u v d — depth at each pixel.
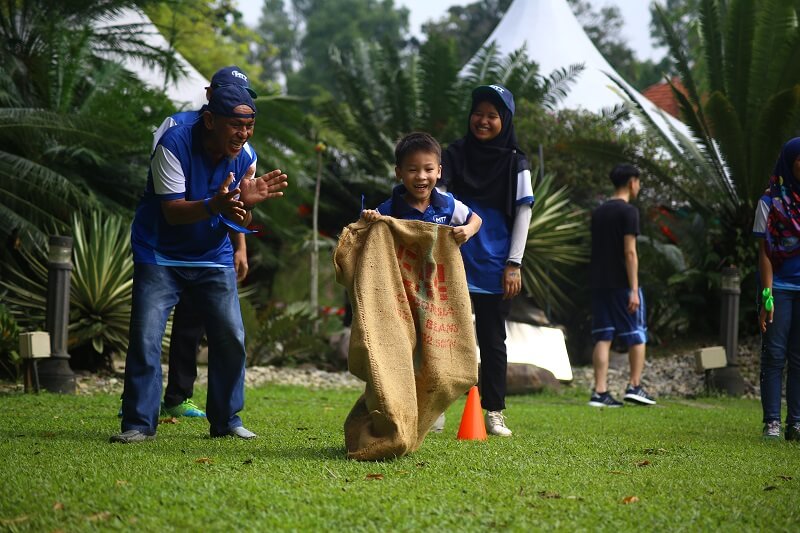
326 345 12.76
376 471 4.10
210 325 5.27
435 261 4.61
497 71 18.16
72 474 3.85
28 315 10.50
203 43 27.97
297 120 16.22
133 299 5.11
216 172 5.09
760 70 14.04
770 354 6.27
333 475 3.96
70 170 12.38
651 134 14.71
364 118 18.39
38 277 10.77
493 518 3.23
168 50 15.60
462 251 5.96
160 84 16.36
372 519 3.20
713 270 14.03
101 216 11.47
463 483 3.84
